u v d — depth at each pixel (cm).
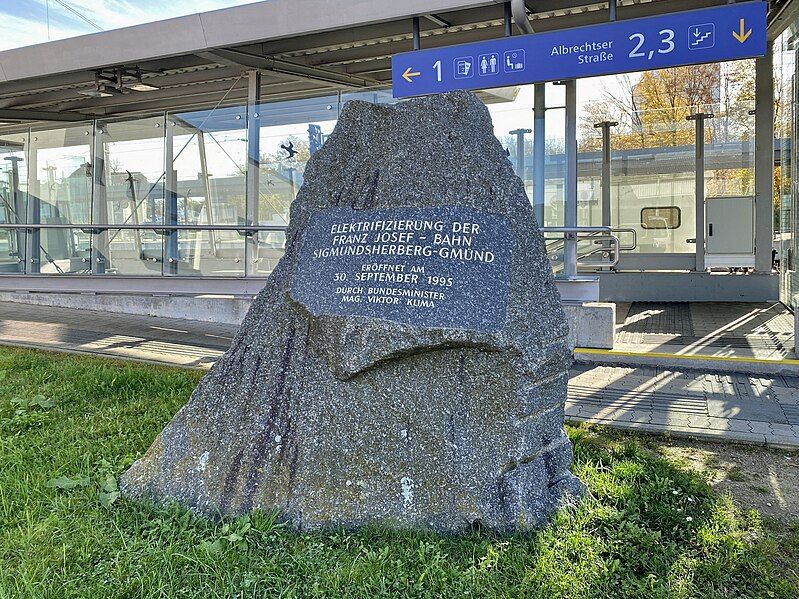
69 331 988
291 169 1048
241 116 1073
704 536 338
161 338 935
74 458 439
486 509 339
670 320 1088
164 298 1145
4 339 910
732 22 762
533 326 360
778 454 475
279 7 953
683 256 1415
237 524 341
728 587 301
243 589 290
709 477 431
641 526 349
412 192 388
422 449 351
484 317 352
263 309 411
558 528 341
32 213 1201
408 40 1112
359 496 349
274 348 392
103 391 613
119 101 1470
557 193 943
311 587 292
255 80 1141
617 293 1372
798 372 712
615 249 954
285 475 360
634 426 533
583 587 293
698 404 601
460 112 395
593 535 339
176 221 1109
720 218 1361
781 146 1261
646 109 1428
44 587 289
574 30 827
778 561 324
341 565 306
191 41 1020
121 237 1135
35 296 1295
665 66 792
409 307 360
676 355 773
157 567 306
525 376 350
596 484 397
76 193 1170
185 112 1103
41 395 582
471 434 350
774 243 1390
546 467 369
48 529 340
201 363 761
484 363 352
